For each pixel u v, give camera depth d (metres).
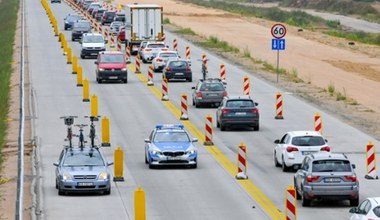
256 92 141.00
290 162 83.25
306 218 64.62
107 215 66.75
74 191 74.00
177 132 89.12
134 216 63.69
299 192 70.44
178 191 76.06
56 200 72.38
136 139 102.31
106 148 97.12
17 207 64.19
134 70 168.62
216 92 125.81
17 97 134.88
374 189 76.12
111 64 149.38
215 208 69.00
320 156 68.94
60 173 74.50
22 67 158.38
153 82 152.50
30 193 75.31
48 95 136.25
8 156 94.12
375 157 87.44
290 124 113.19
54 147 97.75
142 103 129.12
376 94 147.88
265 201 71.56
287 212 59.44
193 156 86.38
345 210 67.44
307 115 120.44
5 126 112.00
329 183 67.50
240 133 107.50
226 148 97.62
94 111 115.44
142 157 92.75
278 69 158.62
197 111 123.56
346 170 68.00
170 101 131.62
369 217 53.16
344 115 121.31
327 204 70.00
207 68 170.62
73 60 162.25
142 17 192.88
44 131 107.44
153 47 180.88
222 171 85.25
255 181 80.25
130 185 79.00
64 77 156.75
